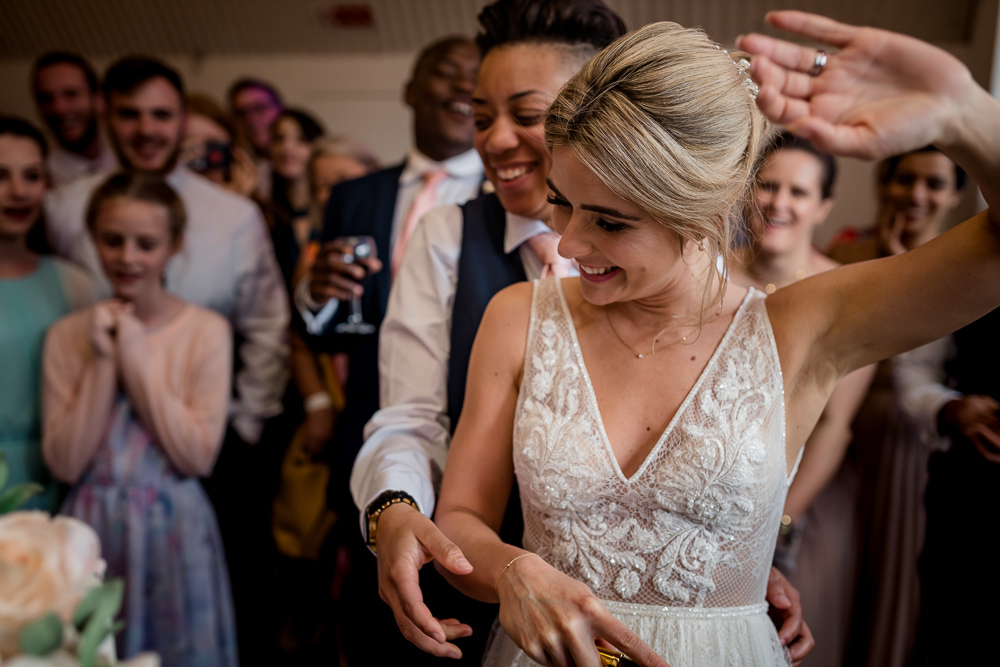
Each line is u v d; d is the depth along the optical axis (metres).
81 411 2.25
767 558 1.14
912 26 2.89
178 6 3.52
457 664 1.56
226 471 2.88
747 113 0.97
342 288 2.08
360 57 3.53
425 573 1.53
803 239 2.23
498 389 1.19
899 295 1.01
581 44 1.34
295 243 3.25
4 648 0.71
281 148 3.31
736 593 1.10
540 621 0.91
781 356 1.09
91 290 2.69
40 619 0.69
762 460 1.06
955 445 2.02
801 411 1.11
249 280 3.02
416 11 3.37
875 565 2.33
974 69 2.81
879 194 2.53
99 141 3.38
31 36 3.74
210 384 2.45
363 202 2.37
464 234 1.54
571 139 0.92
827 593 2.23
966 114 1.04
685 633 1.07
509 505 1.44
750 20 3.04
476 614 1.52
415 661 1.64
